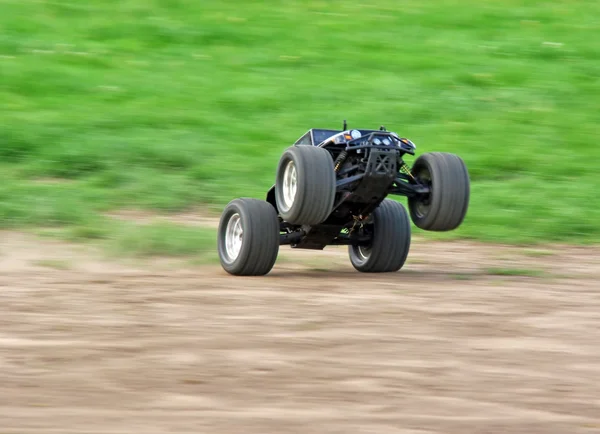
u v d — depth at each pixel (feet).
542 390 58.75
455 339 72.64
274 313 82.43
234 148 203.10
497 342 71.82
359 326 77.05
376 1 345.31
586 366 64.95
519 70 270.87
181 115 225.56
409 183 107.04
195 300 89.30
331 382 59.88
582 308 87.45
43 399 55.47
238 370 62.49
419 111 234.17
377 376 61.36
